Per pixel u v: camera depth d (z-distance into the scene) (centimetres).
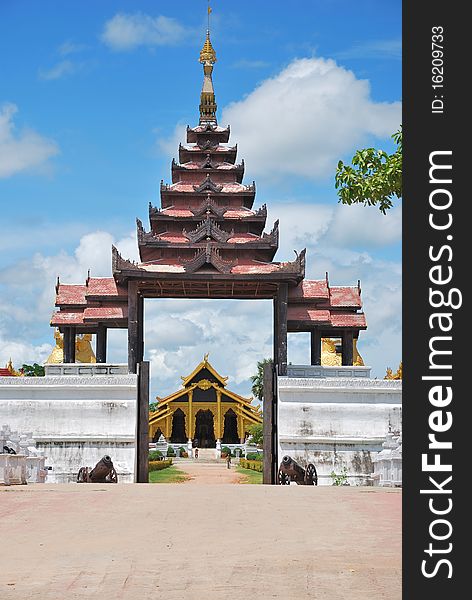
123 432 5588
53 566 1884
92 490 3081
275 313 6462
